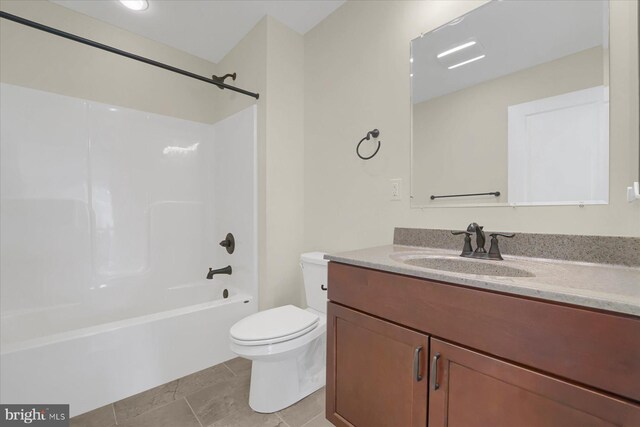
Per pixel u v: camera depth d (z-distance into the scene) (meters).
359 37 1.71
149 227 2.21
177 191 2.36
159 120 2.27
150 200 2.22
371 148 1.64
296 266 2.08
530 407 0.63
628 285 0.65
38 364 1.22
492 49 1.21
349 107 1.77
